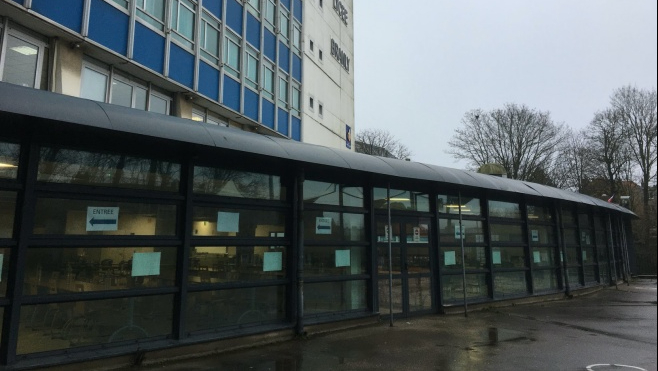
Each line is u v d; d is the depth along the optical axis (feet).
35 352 16.87
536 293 42.55
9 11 31.65
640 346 24.71
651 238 123.54
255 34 62.54
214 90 52.47
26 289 16.74
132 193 19.60
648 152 130.93
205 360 20.21
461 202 37.04
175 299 20.74
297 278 25.40
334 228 28.19
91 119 16.07
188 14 48.93
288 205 25.75
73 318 17.94
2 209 16.53
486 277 37.99
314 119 83.41
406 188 32.99
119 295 18.95
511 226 41.47
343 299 28.17
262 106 63.52
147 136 18.62
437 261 34.06
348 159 26.08
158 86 46.52
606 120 137.69
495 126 153.89
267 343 23.56
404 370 19.53
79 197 18.26
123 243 19.24
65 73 35.91
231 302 22.94
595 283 54.13
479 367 20.18
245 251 23.81
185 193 21.35
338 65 98.94
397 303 31.22
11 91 14.76
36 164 17.16
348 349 22.82
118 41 39.34
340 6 102.63
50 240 17.24
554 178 149.89
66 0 34.96
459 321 31.07
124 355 18.58
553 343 25.13
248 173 24.34
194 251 21.66
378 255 30.48
